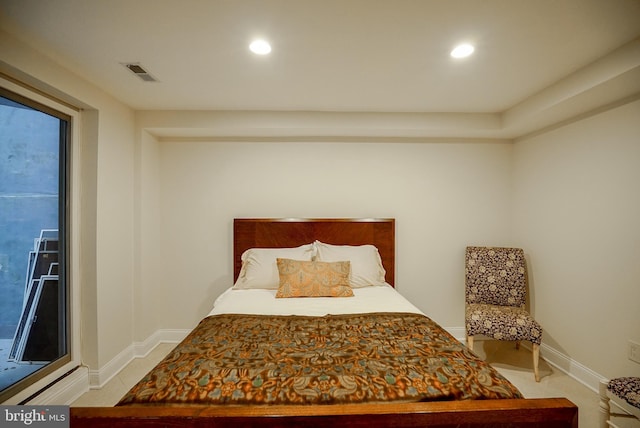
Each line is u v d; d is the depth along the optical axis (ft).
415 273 10.57
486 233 10.61
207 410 3.35
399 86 7.47
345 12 4.71
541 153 9.27
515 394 3.79
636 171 6.63
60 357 7.15
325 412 3.31
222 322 6.09
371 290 8.66
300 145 10.39
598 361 7.45
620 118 6.94
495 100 8.36
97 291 7.65
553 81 7.16
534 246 9.54
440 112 9.37
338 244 10.21
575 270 8.09
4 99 5.95
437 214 10.56
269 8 4.61
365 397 3.64
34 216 6.65
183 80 7.14
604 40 5.47
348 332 5.60
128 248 8.93
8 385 6.09
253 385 3.82
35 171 6.64
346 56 6.05
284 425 3.25
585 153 7.79
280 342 5.15
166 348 9.86
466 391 3.78
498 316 8.34
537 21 4.93
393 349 4.88
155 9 4.63
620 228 6.95
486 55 6.00
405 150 10.50
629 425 6.14
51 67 6.19
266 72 6.74
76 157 7.47
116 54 5.98
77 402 7.05
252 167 10.36
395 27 5.11
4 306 6.08
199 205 10.32
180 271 10.33
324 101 8.47
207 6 4.56
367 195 10.48
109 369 8.05
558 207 8.64
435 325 6.04
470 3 4.51
